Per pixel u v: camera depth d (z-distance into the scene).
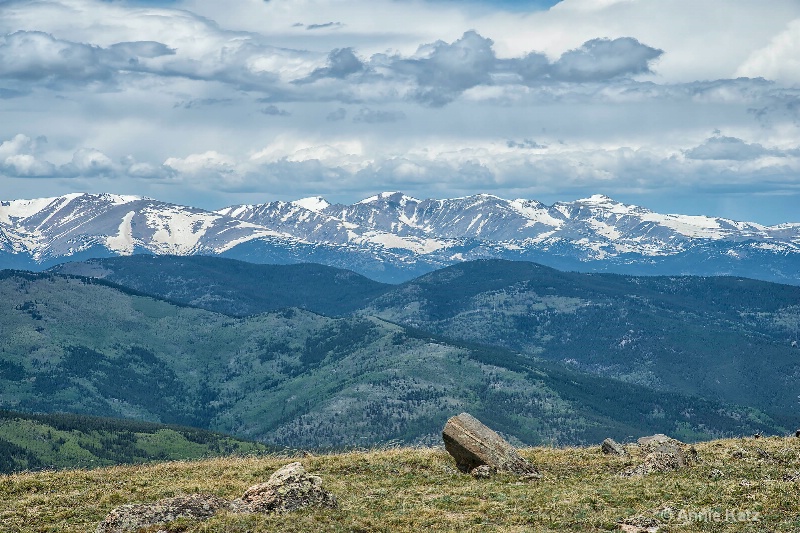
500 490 42.12
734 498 38.72
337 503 38.97
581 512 36.94
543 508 38.16
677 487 41.59
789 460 48.41
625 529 34.56
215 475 48.31
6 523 37.34
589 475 46.53
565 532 34.44
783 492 39.34
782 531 33.22
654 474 45.75
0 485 45.50
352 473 47.59
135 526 34.69
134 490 43.50
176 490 42.78
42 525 37.00
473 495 41.31
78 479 47.72
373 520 36.06
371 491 42.41
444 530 34.69
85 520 37.59
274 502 37.72
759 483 41.44
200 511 36.28
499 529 34.62
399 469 48.22
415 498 40.88
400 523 36.00
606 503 38.97
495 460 46.94
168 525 34.72
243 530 34.22
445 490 42.59
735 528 33.84
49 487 45.56
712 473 44.62
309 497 38.44
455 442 47.88
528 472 46.97
